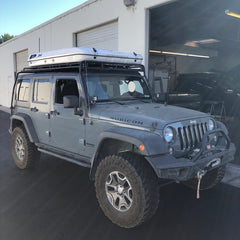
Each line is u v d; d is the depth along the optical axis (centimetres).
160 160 291
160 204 380
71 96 368
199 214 351
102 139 333
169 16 962
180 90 977
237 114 830
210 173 402
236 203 382
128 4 762
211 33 1295
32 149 505
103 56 413
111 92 416
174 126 315
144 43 743
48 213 352
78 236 300
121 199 315
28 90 509
